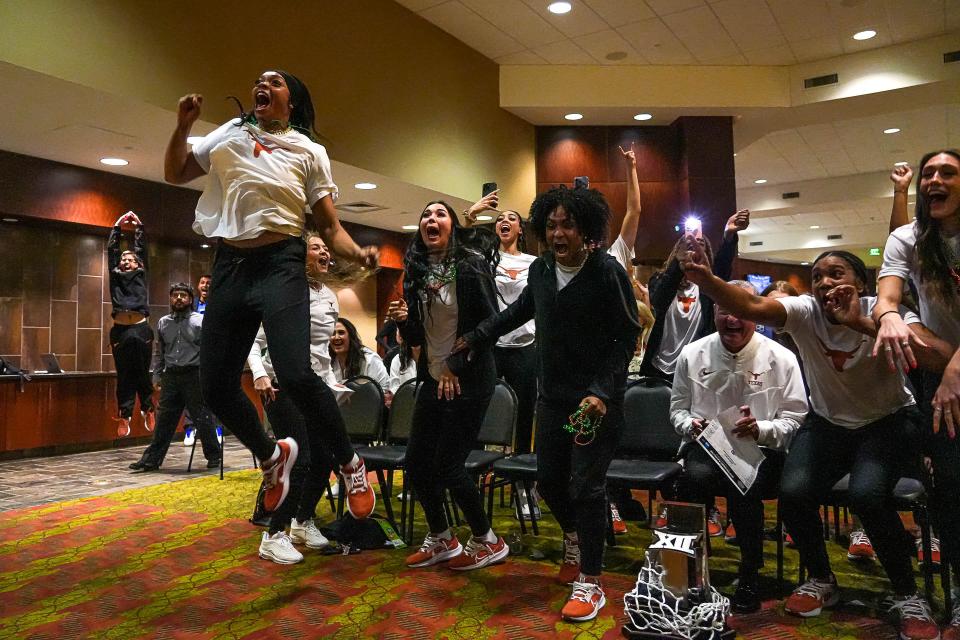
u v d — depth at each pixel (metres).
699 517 2.20
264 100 2.19
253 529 3.56
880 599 2.46
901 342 1.79
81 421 6.84
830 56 8.65
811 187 13.83
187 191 7.87
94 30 4.75
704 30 7.93
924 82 8.16
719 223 9.09
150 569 2.88
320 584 2.64
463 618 2.29
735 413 2.46
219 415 2.19
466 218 3.09
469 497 2.77
